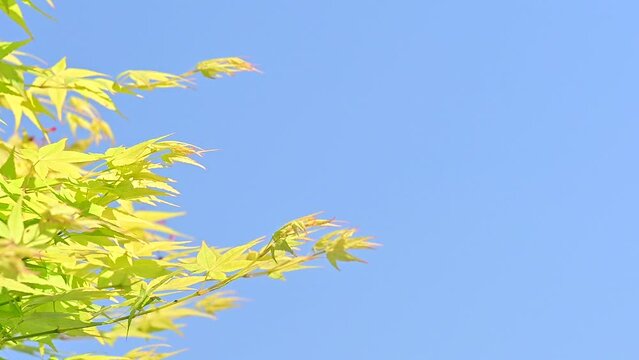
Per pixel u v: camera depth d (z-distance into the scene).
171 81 3.25
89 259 3.25
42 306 3.38
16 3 2.83
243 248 3.16
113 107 3.26
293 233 3.15
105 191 3.25
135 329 4.22
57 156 3.08
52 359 3.74
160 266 3.24
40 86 3.09
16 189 2.89
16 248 2.26
